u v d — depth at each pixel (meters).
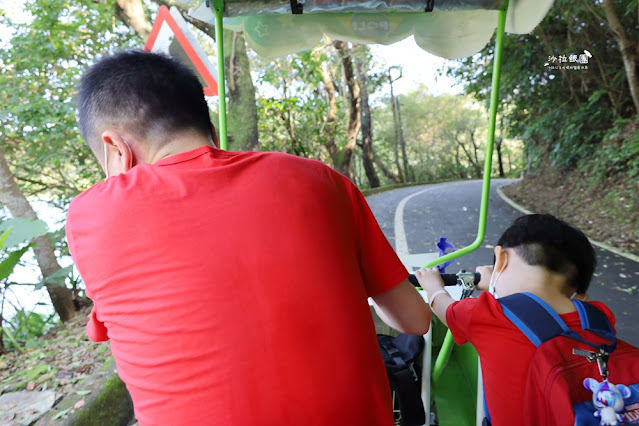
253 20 1.93
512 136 13.06
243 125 6.32
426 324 1.13
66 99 6.46
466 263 5.30
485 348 1.17
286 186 0.90
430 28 1.96
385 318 1.24
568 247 1.18
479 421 1.66
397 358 1.56
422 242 6.68
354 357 0.84
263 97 10.57
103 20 6.87
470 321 1.20
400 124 29.39
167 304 0.80
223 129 1.71
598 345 1.03
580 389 0.99
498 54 1.74
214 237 0.83
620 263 4.93
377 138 30.94
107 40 7.44
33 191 8.00
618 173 8.43
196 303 0.79
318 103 12.00
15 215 4.75
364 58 14.45
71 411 2.44
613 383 0.99
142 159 0.98
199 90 1.03
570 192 9.47
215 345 0.79
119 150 0.98
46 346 3.73
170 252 0.82
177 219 0.83
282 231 0.85
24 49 6.46
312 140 12.90
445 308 1.38
